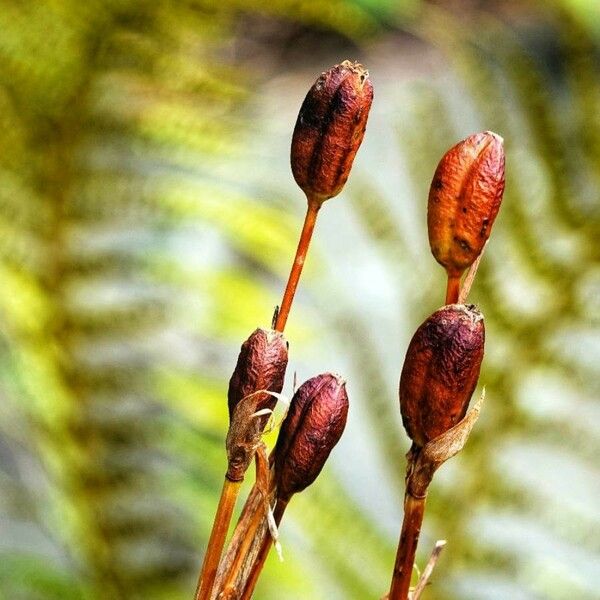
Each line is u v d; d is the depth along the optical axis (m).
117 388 1.49
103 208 1.51
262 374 0.65
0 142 1.47
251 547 0.67
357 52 2.82
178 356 1.59
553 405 1.49
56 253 1.48
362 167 2.36
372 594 1.49
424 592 1.47
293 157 0.66
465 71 1.65
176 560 1.53
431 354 0.64
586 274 1.46
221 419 1.53
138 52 1.50
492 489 1.49
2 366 1.46
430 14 1.74
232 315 1.59
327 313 1.68
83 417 1.47
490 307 1.49
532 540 1.58
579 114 1.55
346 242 2.43
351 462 2.02
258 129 1.82
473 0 2.41
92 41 1.46
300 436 0.66
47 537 1.56
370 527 1.54
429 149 1.66
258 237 1.63
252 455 0.66
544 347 1.48
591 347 1.48
